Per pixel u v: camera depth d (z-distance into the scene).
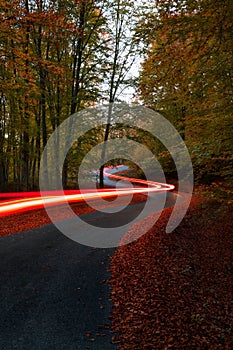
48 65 10.79
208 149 6.89
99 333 4.38
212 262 8.10
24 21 9.03
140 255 8.10
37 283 6.01
